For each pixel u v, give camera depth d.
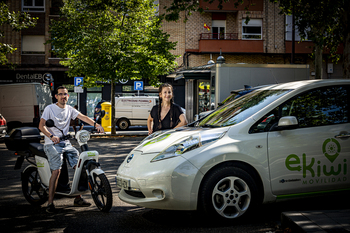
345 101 4.53
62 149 5.02
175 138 4.25
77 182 4.88
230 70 11.48
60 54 16.56
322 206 4.69
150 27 17.19
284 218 3.72
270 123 4.25
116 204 5.16
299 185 4.17
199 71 14.23
